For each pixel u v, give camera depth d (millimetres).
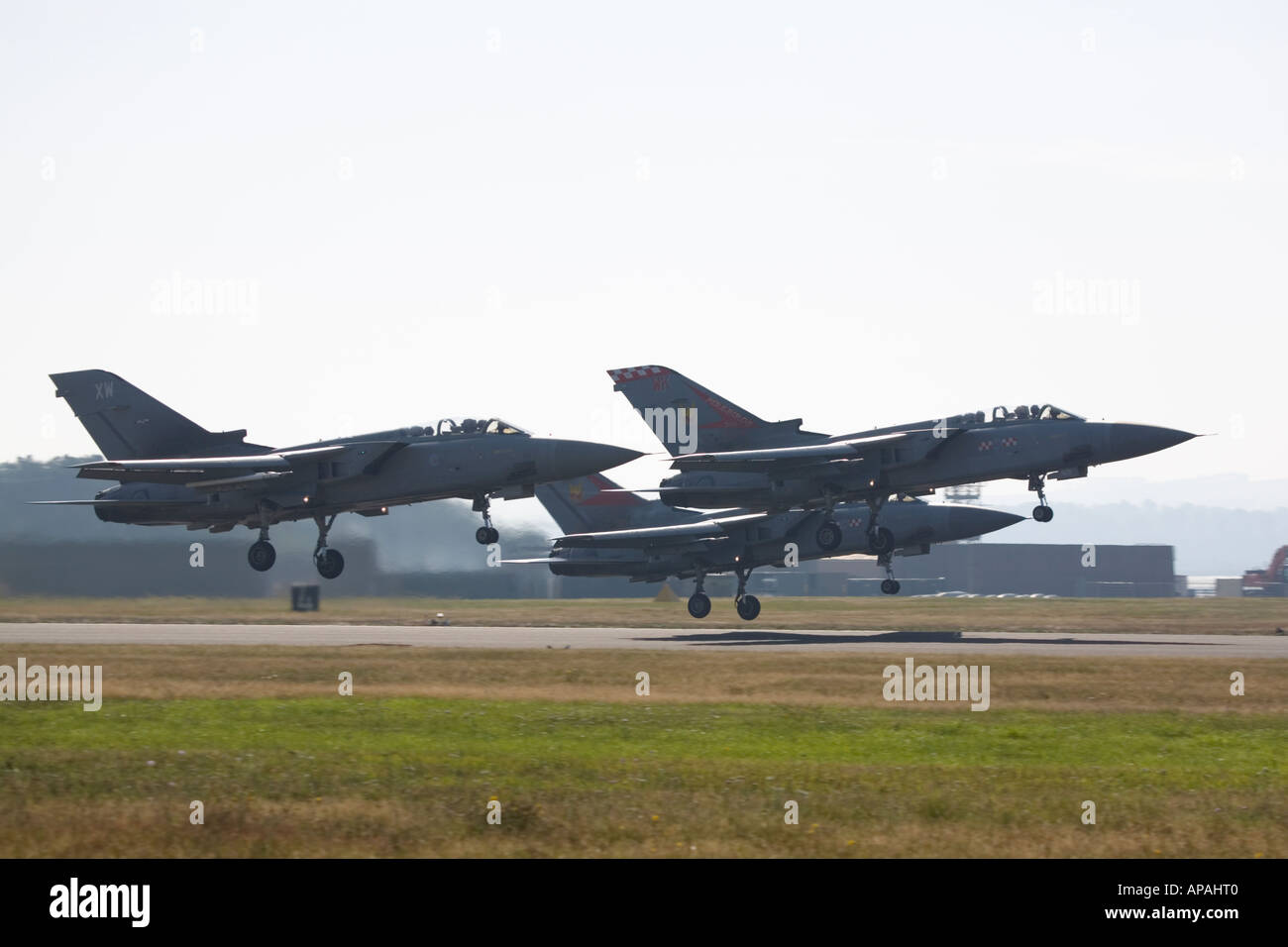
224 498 101562
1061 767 39125
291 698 55625
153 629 108688
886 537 104938
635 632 108688
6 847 28938
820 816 31688
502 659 75312
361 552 152750
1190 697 56688
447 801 33219
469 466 96438
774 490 107125
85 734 45688
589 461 96062
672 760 40000
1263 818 31812
